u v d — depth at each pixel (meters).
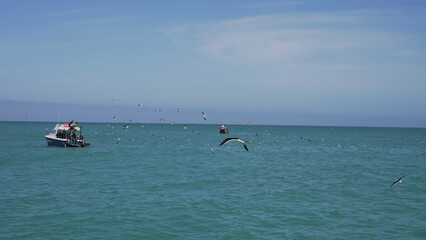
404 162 63.69
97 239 20.59
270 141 132.62
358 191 35.03
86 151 74.19
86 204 28.11
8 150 72.19
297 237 21.42
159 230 22.33
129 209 26.84
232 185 37.62
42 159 58.75
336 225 23.80
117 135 159.88
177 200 30.00
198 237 21.25
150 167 51.88
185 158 66.44
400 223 24.38
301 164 58.78
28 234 21.12
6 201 28.55
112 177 41.81
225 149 91.50
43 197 30.22
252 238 21.19
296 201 30.28
